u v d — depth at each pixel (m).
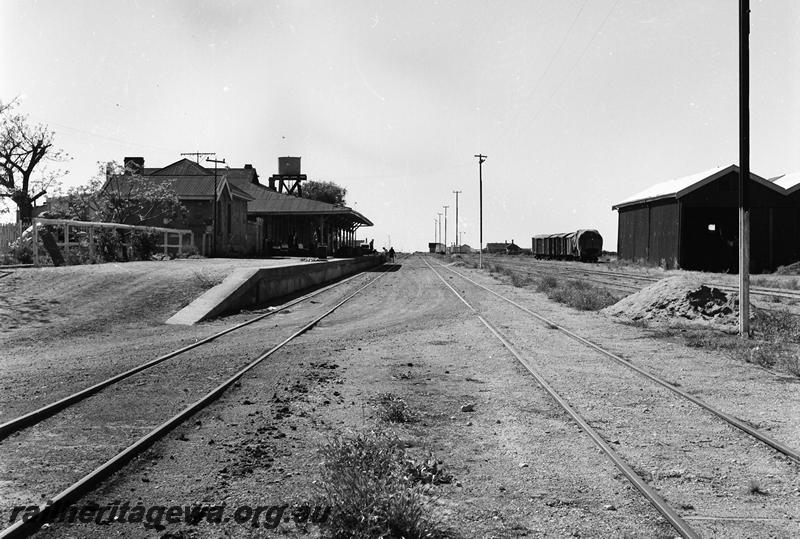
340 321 16.73
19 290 16.91
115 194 37.28
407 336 13.77
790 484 5.10
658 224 44.16
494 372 9.74
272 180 73.56
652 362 10.49
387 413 6.96
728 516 4.47
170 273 20.75
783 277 33.47
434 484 5.04
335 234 68.56
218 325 15.33
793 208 40.75
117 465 5.33
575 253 64.31
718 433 6.48
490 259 83.50
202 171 47.53
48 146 37.28
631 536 4.14
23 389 8.17
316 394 8.16
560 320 16.52
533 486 5.04
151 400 7.69
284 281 24.56
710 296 16.05
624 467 5.30
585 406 7.55
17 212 37.62
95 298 16.91
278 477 5.14
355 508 4.15
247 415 7.08
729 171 39.84
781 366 10.02
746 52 13.45
